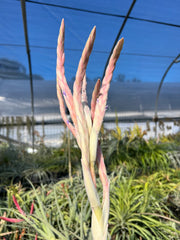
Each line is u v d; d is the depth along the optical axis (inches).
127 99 259.9
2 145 189.3
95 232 16.9
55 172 128.3
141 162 131.3
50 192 73.4
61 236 40.2
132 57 197.9
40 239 50.3
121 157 137.4
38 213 50.4
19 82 222.2
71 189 76.9
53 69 208.8
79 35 154.4
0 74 207.0
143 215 62.3
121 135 157.2
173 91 273.1
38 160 154.3
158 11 137.1
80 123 16.3
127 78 236.1
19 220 27.7
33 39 161.0
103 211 17.1
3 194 92.6
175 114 293.1
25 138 220.4
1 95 226.8
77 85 16.2
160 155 131.7
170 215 72.9
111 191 74.2
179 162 135.6
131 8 131.4
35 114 243.4
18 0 120.0
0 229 48.8
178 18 145.7
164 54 196.1
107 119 248.7
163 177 100.3
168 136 219.5
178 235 62.6
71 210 58.6
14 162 143.1
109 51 179.5
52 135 229.9
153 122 266.2
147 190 74.2
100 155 17.9
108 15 138.4
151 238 57.9
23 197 73.1
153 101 274.2
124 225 61.7
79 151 156.1
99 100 16.6
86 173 16.5
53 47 173.2
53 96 239.8
